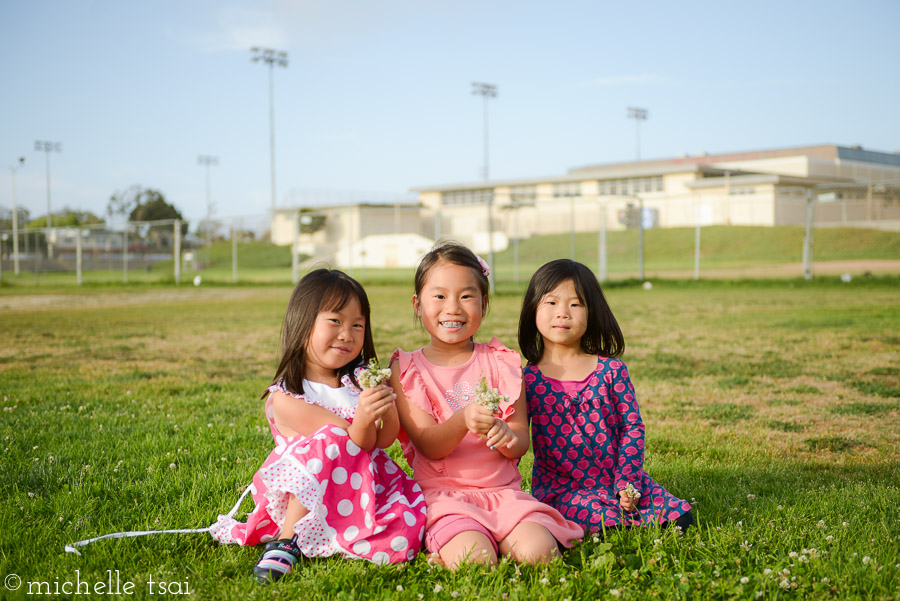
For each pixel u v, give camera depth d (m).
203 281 25.41
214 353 7.68
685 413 4.57
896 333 8.38
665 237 32.88
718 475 3.20
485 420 2.24
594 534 2.34
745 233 30.86
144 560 2.24
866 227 27.59
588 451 2.56
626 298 15.11
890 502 2.77
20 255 36.09
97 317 12.24
